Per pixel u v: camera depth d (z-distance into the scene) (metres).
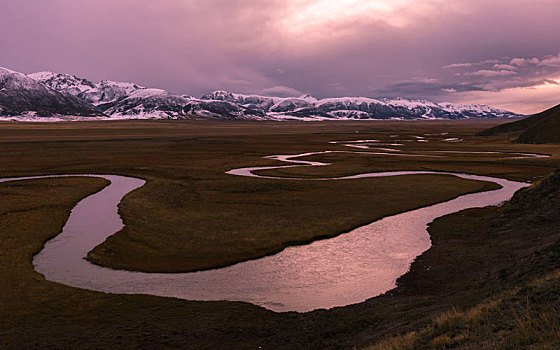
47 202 52.34
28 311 22.72
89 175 77.88
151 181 70.25
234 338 19.47
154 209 49.97
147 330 20.28
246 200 56.06
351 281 27.86
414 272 29.06
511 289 18.59
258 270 30.36
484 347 11.47
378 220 45.25
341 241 37.56
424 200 54.91
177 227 41.78
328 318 21.42
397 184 67.88
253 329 20.45
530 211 38.62
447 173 81.38
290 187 65.69
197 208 51.03
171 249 35.06
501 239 34.06
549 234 31.02
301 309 23.47
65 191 60.28
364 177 76.62
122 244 36.22
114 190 63.31
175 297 25.38
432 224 42.59
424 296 23.95
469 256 30.98
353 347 16.61
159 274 29.62
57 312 22.64
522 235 33.38
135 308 23.20
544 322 11.70
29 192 58.81
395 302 23.09
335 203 53.62
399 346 13.95
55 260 32.25
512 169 83.12
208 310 22.88
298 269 30.45
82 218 45.69
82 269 30.38
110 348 18.34
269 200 55.94
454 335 13.53
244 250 34.78
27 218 44.09
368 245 36.09
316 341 18.72
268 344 18.81
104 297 24.77
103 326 20.83
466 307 18.30
